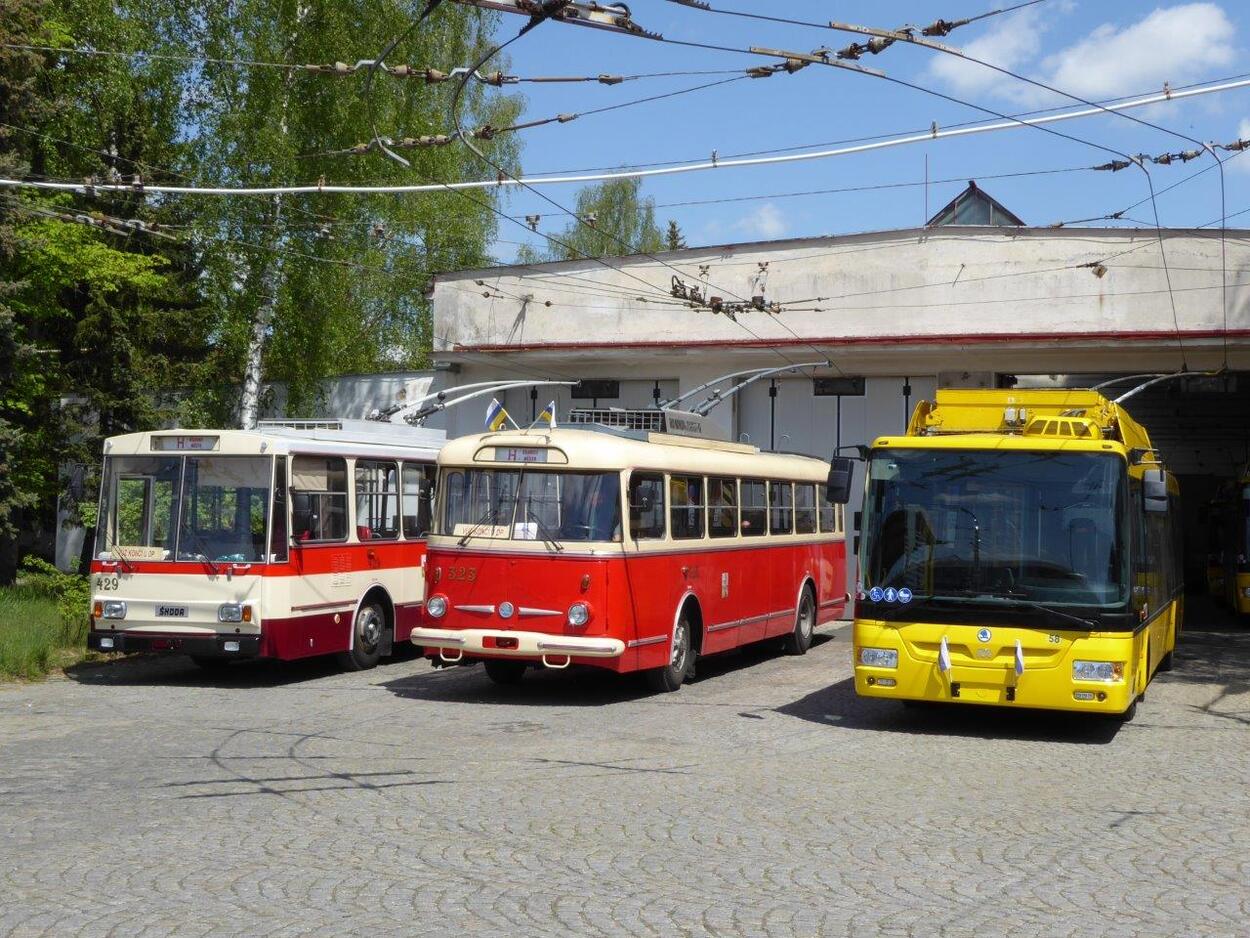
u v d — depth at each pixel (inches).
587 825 325.4
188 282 1175.0
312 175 1268.5
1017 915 253.3
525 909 251.4
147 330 1071.6
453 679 645.9
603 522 557.0
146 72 1218.0
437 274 1146.7
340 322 1339.8
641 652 571.2
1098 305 938.1
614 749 443.2
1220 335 902.4
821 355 1000.2
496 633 557.9
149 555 615.2
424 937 233.6
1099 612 464.4
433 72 516.7
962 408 524.7
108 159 1119.6
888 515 492.1
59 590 871.1
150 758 418.0
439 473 581.0
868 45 481.4
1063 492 477.1
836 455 513.0
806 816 340.8
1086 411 514.3
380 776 388.2
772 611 733.9
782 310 1017.5
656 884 271.3
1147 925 248.1
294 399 1352.1
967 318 968.9
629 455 570.3
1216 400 1525.6
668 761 422.0
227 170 1246.9
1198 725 519.5
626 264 1077.8
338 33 1232.2
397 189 547.8
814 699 583.5
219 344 1258.0
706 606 639.1
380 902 255.0
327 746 443.5
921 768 418.6
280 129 1237.1
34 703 553.3
